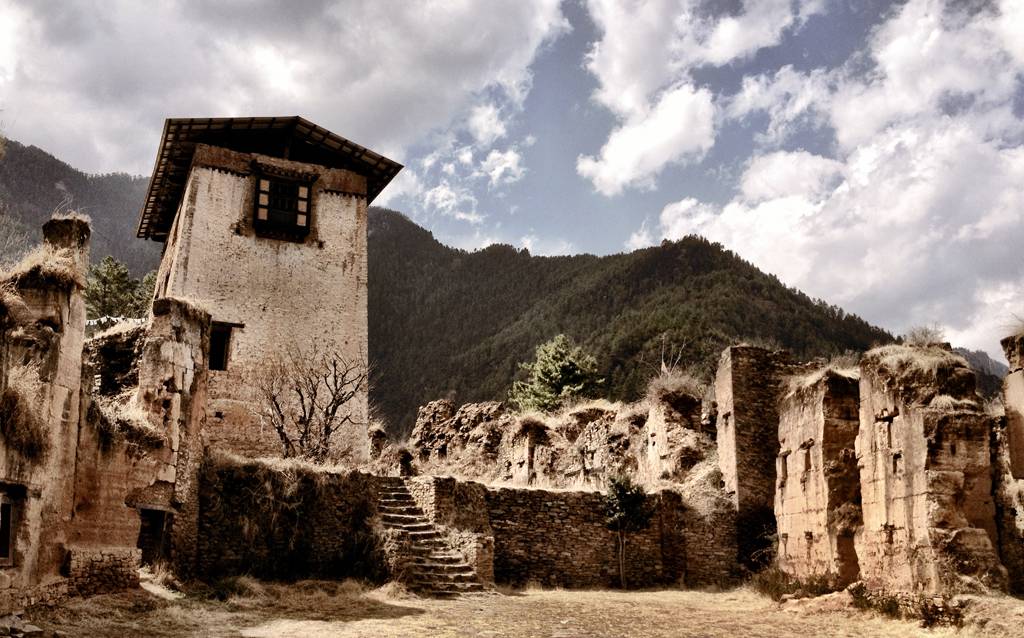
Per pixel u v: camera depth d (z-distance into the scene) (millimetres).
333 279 31656
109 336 26297
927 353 16594
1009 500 15555
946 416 15422
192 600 14250
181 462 16688
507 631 13203
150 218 35875
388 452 33562
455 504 20234
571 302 118688
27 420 11070
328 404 29078
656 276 117875
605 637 13047
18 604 10633
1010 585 14781
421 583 17688
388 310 140375
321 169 32625
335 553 18484
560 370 49656
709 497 23266
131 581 14062
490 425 37219
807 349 84188
